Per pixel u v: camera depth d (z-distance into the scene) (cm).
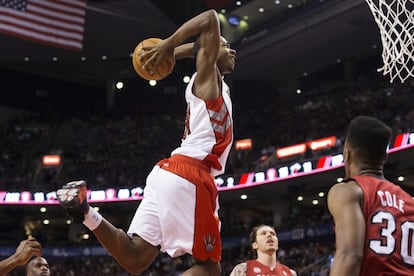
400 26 563
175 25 3519
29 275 671
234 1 3347
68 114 4316
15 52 3816
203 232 416
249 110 3869
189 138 434
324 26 3219
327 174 2788
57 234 3722
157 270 3052
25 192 3228
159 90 4300
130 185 3406
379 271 319
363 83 3562
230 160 3331
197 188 419
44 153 3881
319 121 3372
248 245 3095
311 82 3981
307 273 2517
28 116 4269
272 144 3362
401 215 333
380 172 358
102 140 4012
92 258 3306
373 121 363
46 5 2522
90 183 3503
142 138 3978
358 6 3008
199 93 434
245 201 3322
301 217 3147
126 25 3506
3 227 3722
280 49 3491
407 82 3269
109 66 4166
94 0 3319
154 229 417
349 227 323
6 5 2433
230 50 460
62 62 4103
